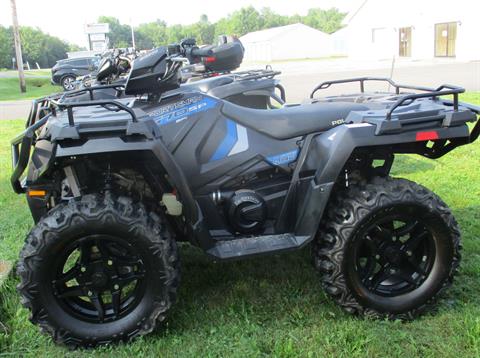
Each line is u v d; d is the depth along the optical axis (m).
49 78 36.66
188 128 3.16
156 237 2.80
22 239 4.57
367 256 3.13
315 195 3.01
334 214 3.00
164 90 3.16
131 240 2.79
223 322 3.12
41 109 3.86
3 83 32.41
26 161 3.01
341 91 15.59
